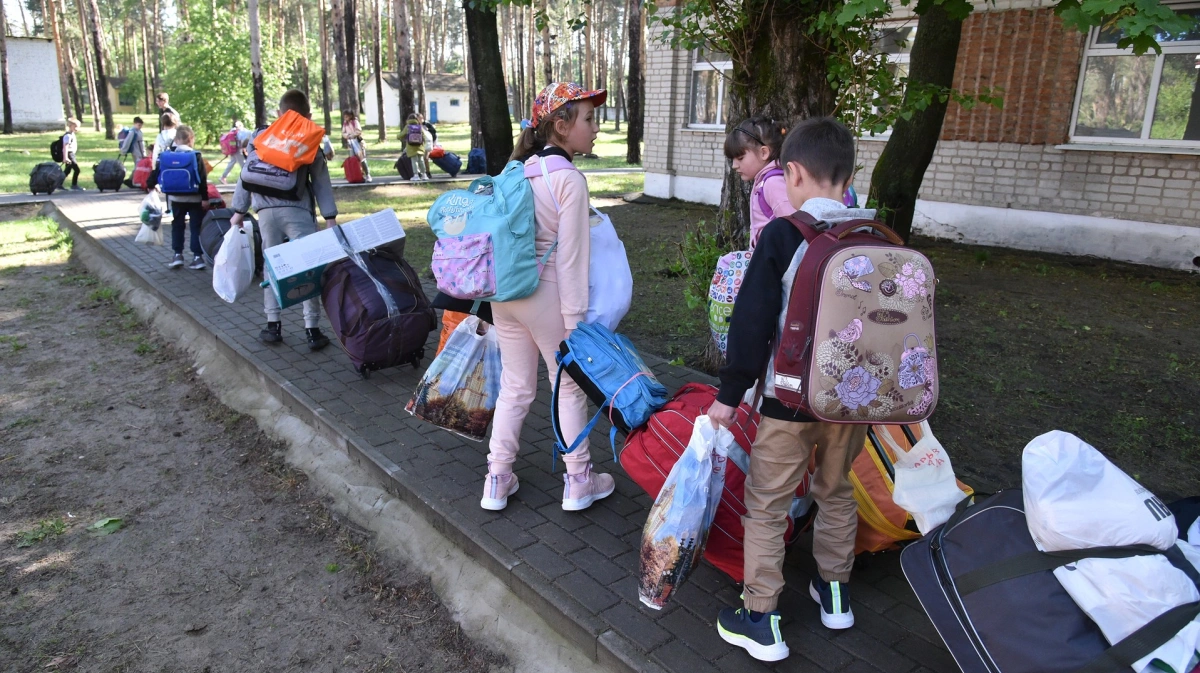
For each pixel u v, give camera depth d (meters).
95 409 5.53
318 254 5.13
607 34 60.47
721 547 2.86
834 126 2.40
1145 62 8.80
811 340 2.18
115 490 4.42
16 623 3.30
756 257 2.28
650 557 2.55
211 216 8.34
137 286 8.38
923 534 2.57
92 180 17.81
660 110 14.55
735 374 2.28
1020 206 9.96
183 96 27.22
